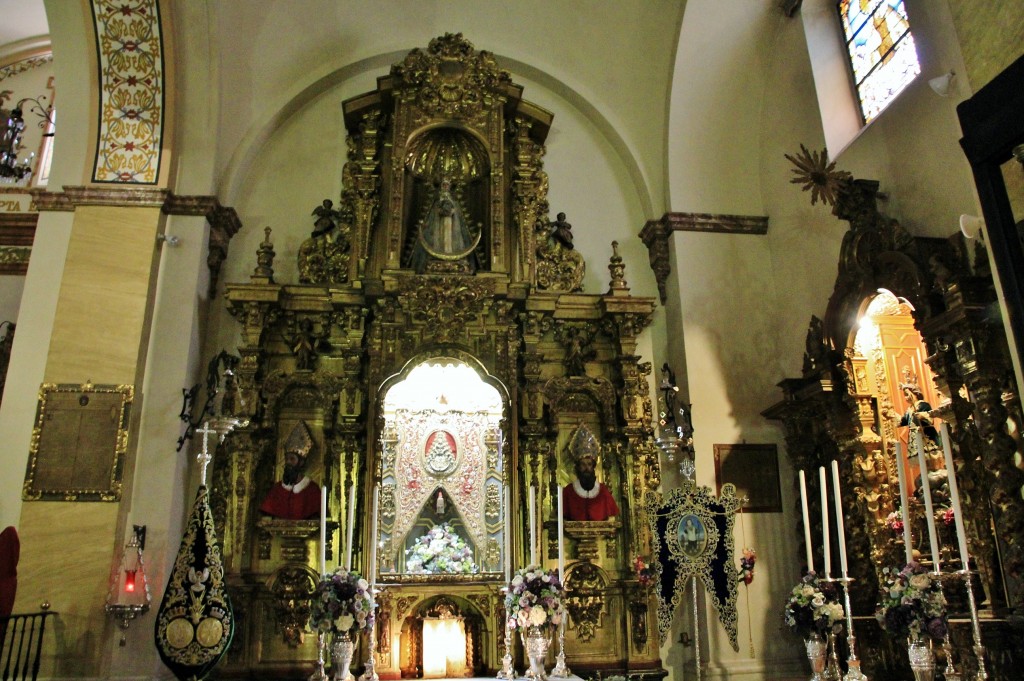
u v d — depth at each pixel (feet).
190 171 32.71
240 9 33.35
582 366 33.47
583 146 38.17
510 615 26.78
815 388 28.89
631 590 30.78
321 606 24.27
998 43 18.49
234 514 29.45
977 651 17.17
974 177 18.52
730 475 32.35
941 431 18.54
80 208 30.86
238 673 28.43
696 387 33.14
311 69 36.58
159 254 31.42
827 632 21.80
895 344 29.17
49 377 28.89
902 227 25.39
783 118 35.01
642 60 36.63
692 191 35.94
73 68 32.12
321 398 31.73
